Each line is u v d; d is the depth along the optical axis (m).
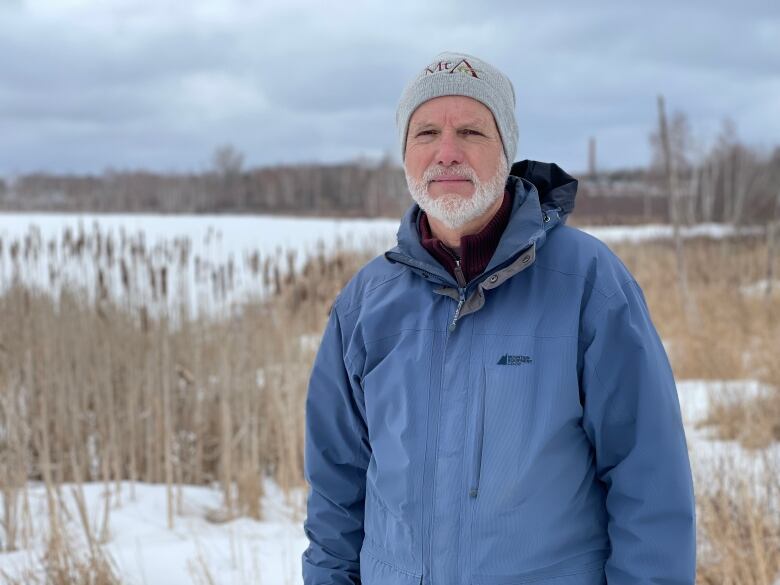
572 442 1.40
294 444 4.52
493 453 1.38
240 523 3.95
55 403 4.78
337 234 8.54
